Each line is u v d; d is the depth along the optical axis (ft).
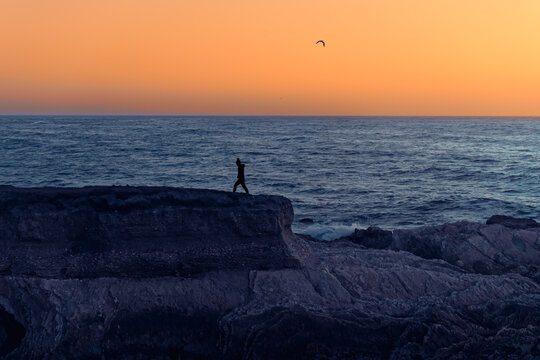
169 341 39.14
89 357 38.27
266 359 37.45
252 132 466.29
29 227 41.63
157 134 401.70
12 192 44.37
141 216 42.55
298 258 44.65
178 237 43.16
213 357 38.58
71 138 326.65
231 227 43.57
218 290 41.75
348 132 489.26
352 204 116.26
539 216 104.42
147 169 171.63
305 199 121.90
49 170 162.61
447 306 41.45
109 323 39.27
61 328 38.68
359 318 39.52
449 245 55.36
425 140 357.20
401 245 60.08
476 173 168.14
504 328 40.34
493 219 69.46
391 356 38.19
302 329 38.22
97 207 42.91
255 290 41.86
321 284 43.14
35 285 40.40
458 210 110.42
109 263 41.65
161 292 41.06
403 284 44.86
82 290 40.63
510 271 51.01
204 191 46.39
